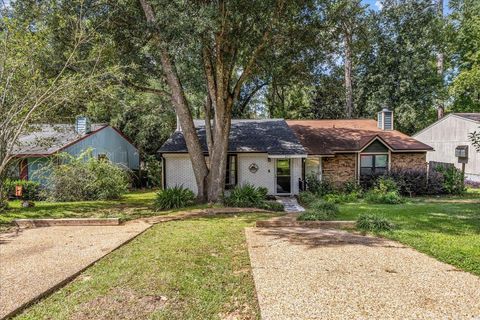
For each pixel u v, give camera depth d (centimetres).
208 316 371
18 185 1463
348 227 811
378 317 356
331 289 433
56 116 1228
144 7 1090
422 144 1670
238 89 1230
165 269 517
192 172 1552
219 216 991
